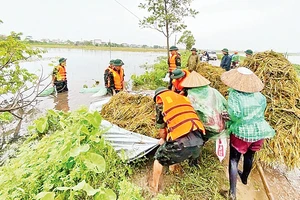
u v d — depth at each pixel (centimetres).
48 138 360
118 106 489
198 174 325
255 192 325
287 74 372
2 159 451
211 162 358
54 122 467
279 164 387
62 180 261
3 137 561
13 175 261
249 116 286
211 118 301
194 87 312
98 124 351
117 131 387
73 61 2548
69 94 929
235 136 298
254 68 399
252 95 292
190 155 281
